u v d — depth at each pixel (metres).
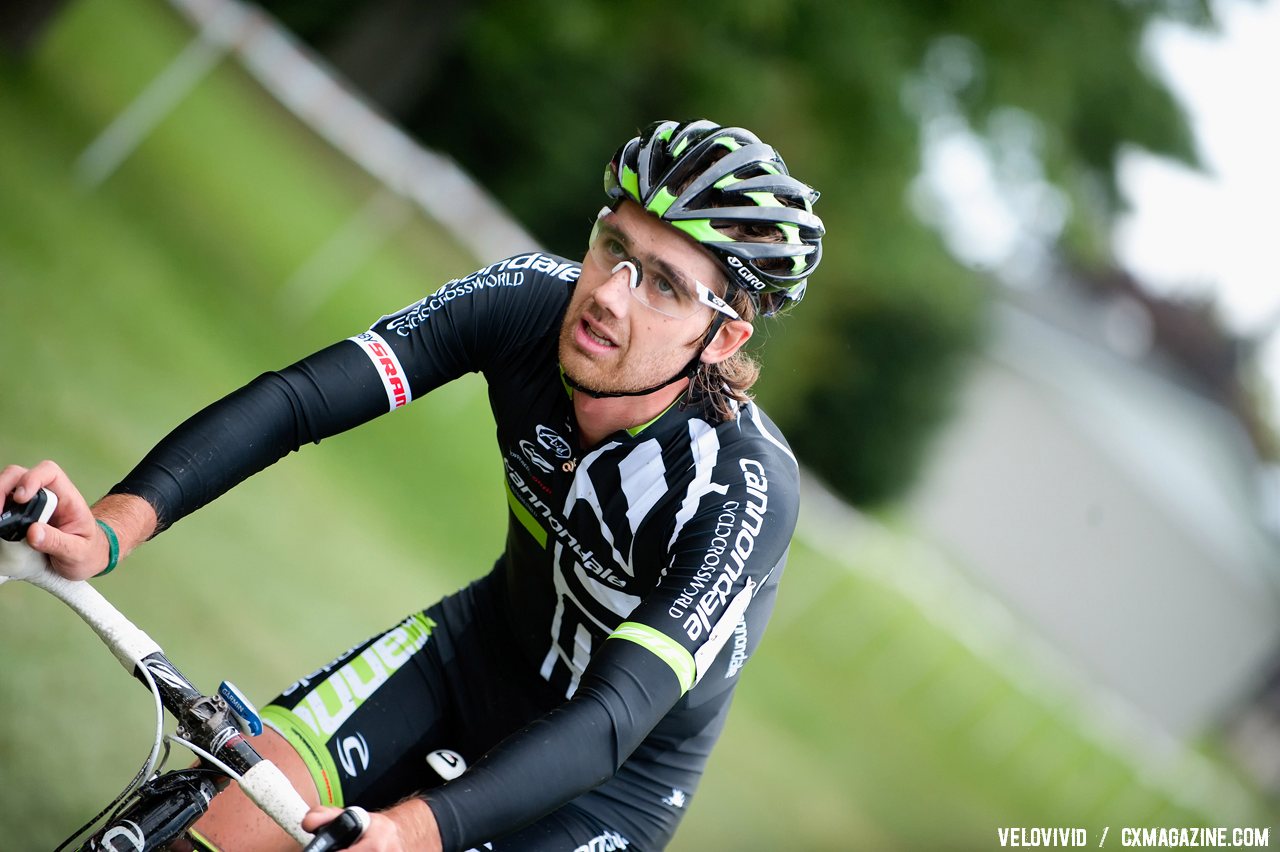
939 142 50.69
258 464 6.52
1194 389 122.88
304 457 22.19
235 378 23.03
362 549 20.31
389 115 48.53
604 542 6.96
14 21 28.53
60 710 11.17
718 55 46.69
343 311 28.59
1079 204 53.25
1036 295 100.94
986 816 32.00
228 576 16.05
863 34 46.06
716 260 6.35
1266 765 90.75
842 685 35.12
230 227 28.52
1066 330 101.50
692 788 7.70
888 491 69.56
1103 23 47.69
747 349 7.28
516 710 7.78
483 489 27.16
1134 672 86.75
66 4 28.88
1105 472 82.88
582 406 6.80
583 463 6.91
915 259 54.44
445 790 5.30
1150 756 49.09
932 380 66.12
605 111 50.03
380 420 25.78
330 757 7.03
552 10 45.03
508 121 49.81
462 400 27.95
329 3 47.06
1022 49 47.50
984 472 82.00
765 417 7.30
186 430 6.25
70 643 12.28
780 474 6.84
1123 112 51.66
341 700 7.29
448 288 7.21
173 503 6.09
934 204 53.56
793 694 31.66
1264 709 91.75
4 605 12.13
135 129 27.61
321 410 6.68
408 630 7.84
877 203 51.66
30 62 29.03
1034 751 39.59
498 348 7.18
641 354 6.43
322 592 17.67
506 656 7.84
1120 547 84.06
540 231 53.00
